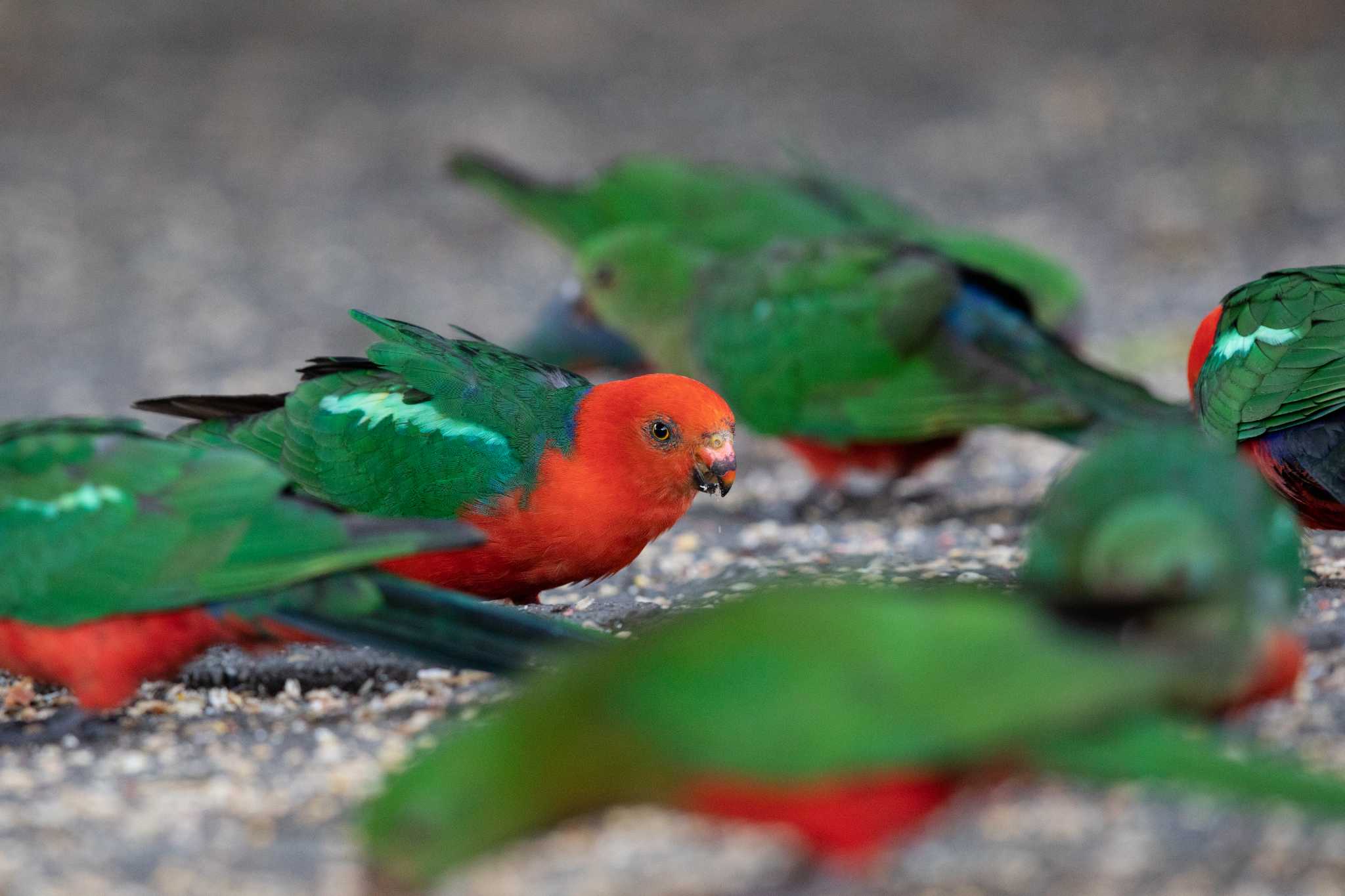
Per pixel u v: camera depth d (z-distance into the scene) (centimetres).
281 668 1002
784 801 607
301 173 3131
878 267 1531
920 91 3525
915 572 1190
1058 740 599
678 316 1802
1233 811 745
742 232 2014
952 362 1493
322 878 702
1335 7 3709
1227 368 1141
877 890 683
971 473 1730
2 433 920
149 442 907
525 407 1112
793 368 1542
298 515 873
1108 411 1433
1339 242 2572
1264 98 3278
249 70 3584
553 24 3878
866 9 3972
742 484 1761
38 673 920
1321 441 1083
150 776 854
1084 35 3759
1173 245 2623
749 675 596
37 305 2591
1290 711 866
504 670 867
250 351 2380
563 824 615
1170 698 639
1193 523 638
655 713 596
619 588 1257
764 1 4050
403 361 1134
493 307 2569
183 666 932
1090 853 716
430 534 858
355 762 866
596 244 1841
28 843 753
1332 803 570
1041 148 3167
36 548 884
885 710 587
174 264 2755
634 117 3412
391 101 3450
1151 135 3161
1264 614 669
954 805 669
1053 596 645
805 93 3528
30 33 3725
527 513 1086
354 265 2762
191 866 720
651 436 1091
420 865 575
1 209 2939
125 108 3400
